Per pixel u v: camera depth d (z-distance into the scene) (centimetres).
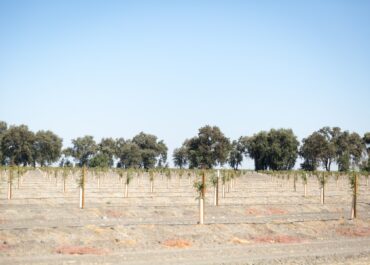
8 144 16650
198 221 4241
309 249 3331
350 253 3219
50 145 17188
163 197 6412
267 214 5338
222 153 16012
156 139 18412
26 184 8638
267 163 16050
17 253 2777
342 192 8938
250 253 3069
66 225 3741
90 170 10738
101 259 2681
